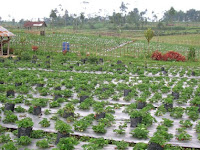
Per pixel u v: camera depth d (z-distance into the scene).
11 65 25.28
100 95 14.47
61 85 17.22
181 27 112.56
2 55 33.88
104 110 11.08
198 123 10.24
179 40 75.50
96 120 10.74
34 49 38.72
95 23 132.12
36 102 11.43
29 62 28.69
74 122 10.26
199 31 99.69
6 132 9.34
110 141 8.95
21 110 11.47
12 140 8.40
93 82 18.05
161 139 7.74
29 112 11.43
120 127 10.01
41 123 9.95
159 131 8.93
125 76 20.69
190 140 9.12
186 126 10.37
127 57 38.09
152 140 7.73
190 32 96.50
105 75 21.42
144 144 8.04
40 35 60.69
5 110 11.20
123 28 109.06
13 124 10.13
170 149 7.60
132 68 26.34
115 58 36.16
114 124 10.45
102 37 71.31
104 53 42.16
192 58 36.31
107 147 8.34
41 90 15.25
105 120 10.15
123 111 11.99
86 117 10.41
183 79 20.86
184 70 25.77
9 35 33.53
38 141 8.24
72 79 19.83
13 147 7.55
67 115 10.89
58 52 39.19
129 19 117.44
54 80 18.64
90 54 38.59
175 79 20.70
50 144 8.41
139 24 118.06
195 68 28.73
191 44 67.12
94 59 30.00
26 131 8.70
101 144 8.29
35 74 21.30
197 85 18.95
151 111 12.30
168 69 27.19
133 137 9.21
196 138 9.33
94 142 8.41
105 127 10.10
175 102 14.09
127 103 13.71
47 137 8.94
